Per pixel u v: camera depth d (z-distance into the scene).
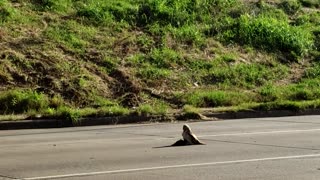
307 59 30.00
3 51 23.78
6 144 14.39
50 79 22.84
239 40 29.83
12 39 24.98
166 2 31.09
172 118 20.84
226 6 32.62
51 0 29.08
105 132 17.30
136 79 24.53
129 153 12.48
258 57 28.77
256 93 25.28
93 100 22.47
